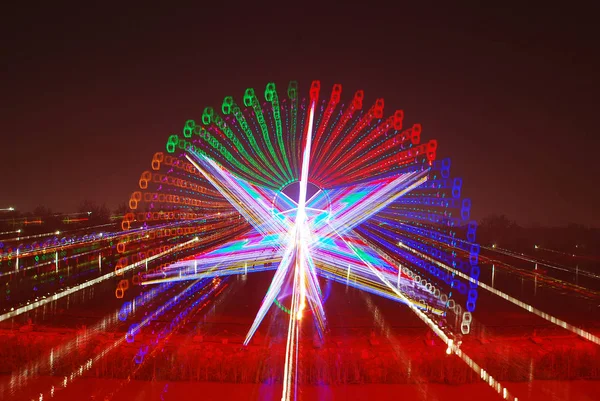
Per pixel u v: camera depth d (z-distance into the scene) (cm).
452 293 1169
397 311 965
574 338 793
